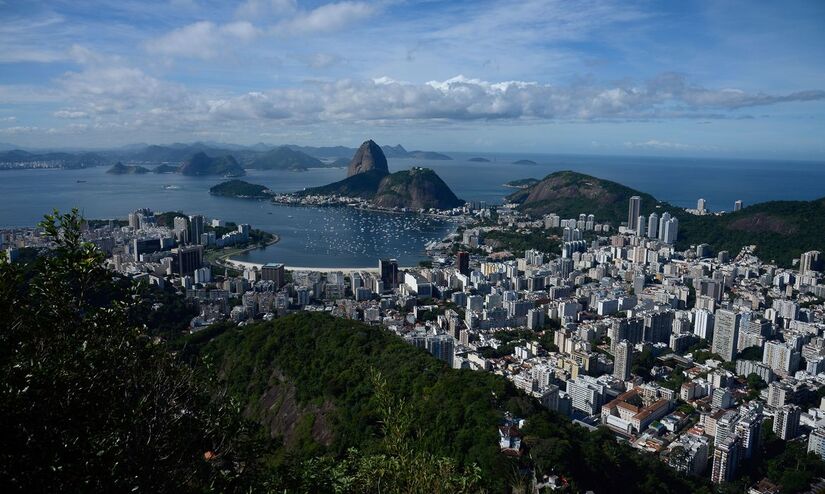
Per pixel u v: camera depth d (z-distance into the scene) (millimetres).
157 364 13906
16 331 12078
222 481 14469
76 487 11000
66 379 11727
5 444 10734
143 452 12328
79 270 13188
